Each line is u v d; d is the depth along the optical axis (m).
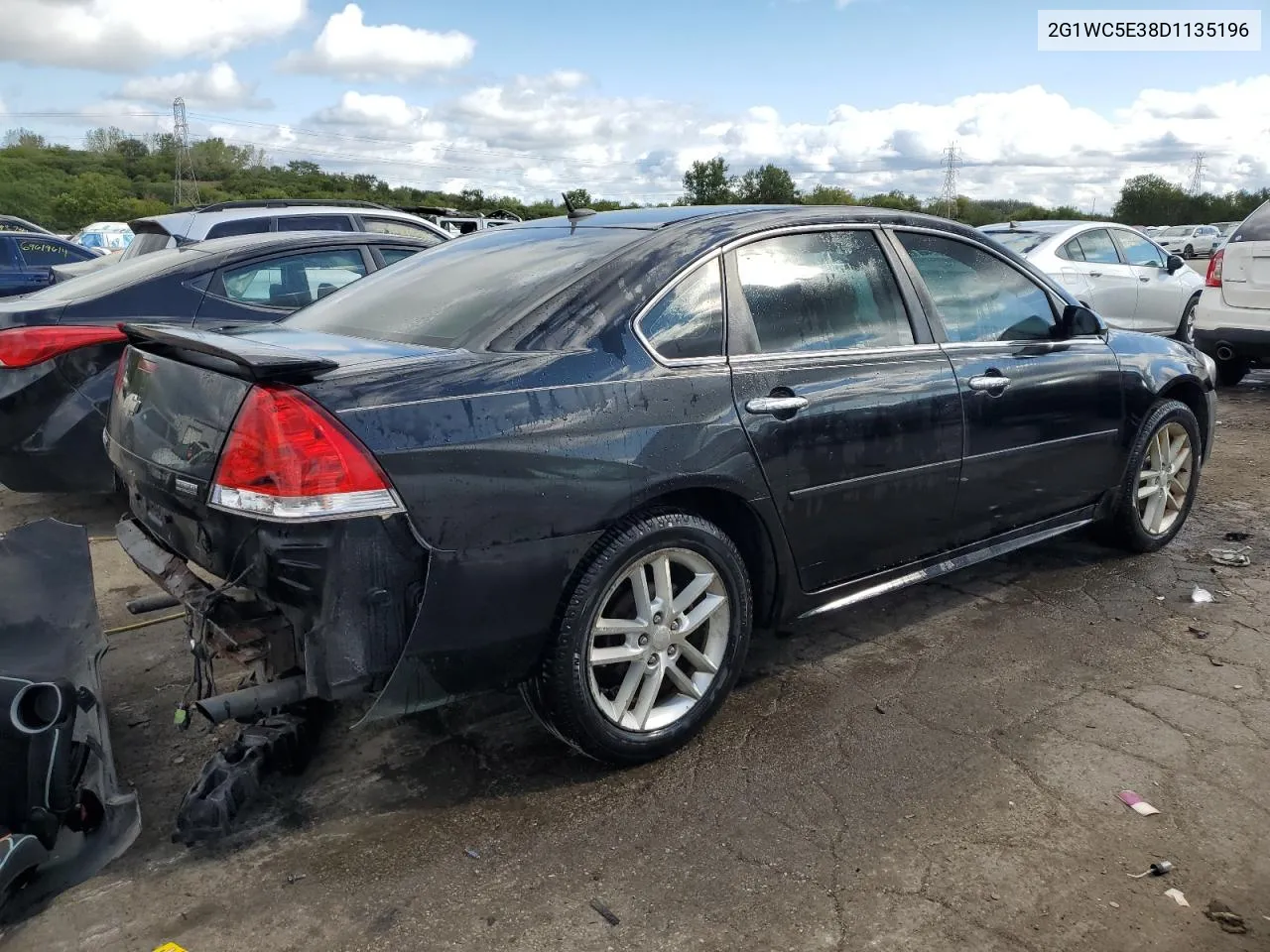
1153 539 4.80
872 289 3.57
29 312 4.98
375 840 2.63
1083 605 4.24
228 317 5.63
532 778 2.94
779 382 3.15
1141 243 11.10
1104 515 4.57
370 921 2.32
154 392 2.77
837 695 3.44
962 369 3.70
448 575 2.49
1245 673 3.57
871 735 3.17
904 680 3.55
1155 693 3.43
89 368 4.86
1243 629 3.97
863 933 2.27
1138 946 2.22
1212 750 3.05
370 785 2.90
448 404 2.51
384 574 2.42
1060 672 3.60
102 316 5.20
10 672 2.47
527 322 2.81
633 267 3.01
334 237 6.28
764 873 2.49
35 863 2.30
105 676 3.58
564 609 2.72
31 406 4.74
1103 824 2.67
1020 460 3.95
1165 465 4.77
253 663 2.88
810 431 3.20
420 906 2.38
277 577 2.38
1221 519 5.45
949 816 2.72
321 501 2.33
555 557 2.66
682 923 2.31
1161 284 10.87
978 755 3.04
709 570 3.05
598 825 2.70
